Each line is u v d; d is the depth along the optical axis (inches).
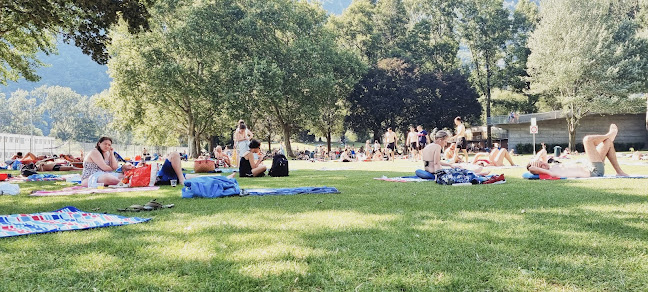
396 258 110.7
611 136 357.4
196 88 1513.3
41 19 418.0
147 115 1667.1
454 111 1953.7
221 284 93.3
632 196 223.1
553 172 360.5
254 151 455.5
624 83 1497.3
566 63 1482.5
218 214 186.2
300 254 115.6
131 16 430.3
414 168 613.0
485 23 2150.6
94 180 341.1
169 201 238.4
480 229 144.8
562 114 1592.0
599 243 121.7
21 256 117.0
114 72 1459.2
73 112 5516.7
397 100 1877.5
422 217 171.0
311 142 3275.1
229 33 1603.1
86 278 97.9
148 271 103.0
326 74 1659.7
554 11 1565.0
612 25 1594.5
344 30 2197.3
